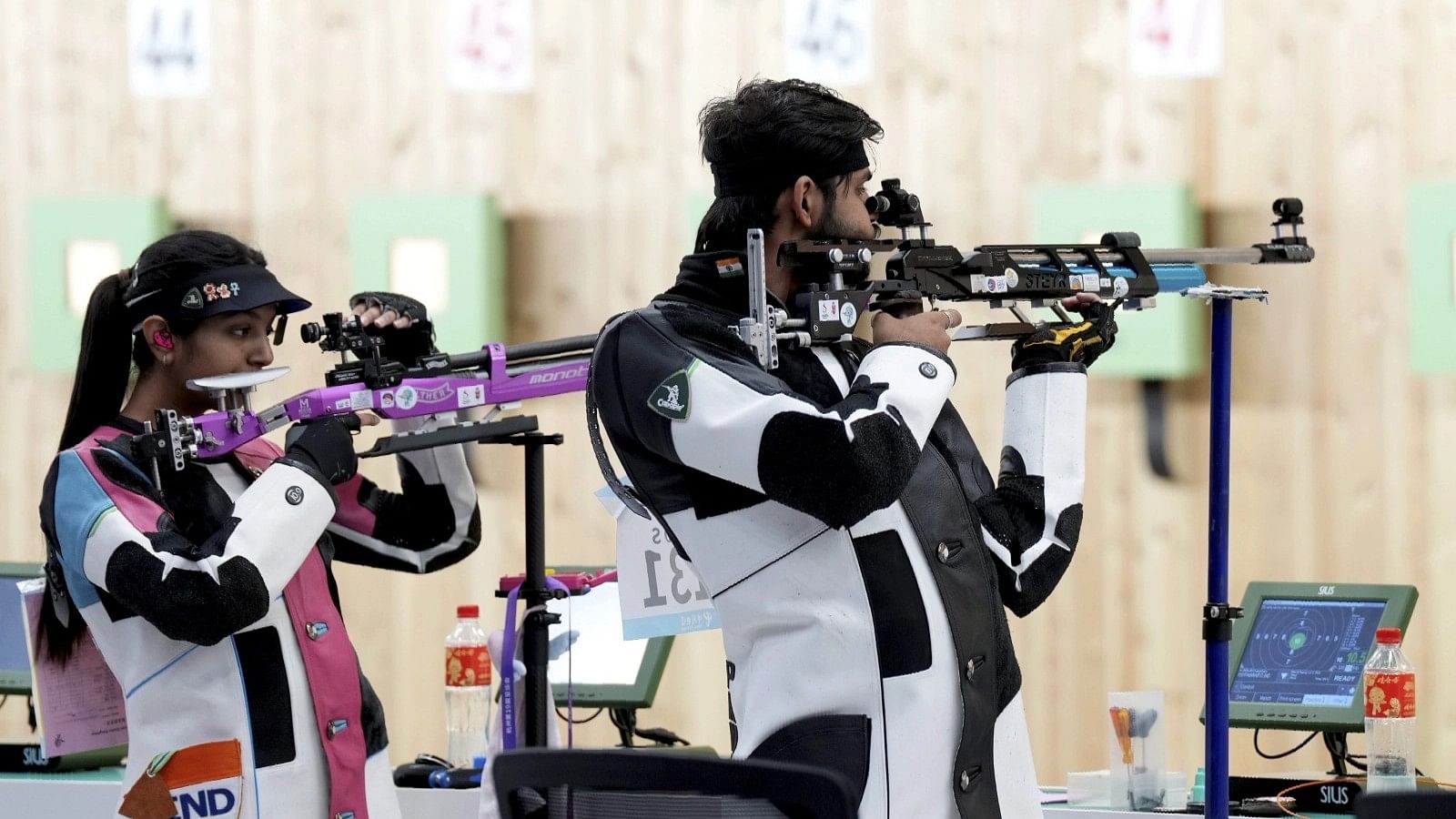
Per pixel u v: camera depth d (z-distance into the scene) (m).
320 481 7.50
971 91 13.16
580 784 5.04
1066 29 12.99
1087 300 6.70
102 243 14.20
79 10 14.31
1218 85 12.76
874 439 5.70
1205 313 12.79
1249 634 9.18
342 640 7.80
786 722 5.97
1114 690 12.95
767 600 6.03
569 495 13.65
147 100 14.27
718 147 6.31
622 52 13.66
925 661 5.98
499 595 8.38
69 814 9.22
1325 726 8.73
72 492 7.41
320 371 14.05
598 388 6.27
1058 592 13.14
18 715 14.18
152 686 7.39
